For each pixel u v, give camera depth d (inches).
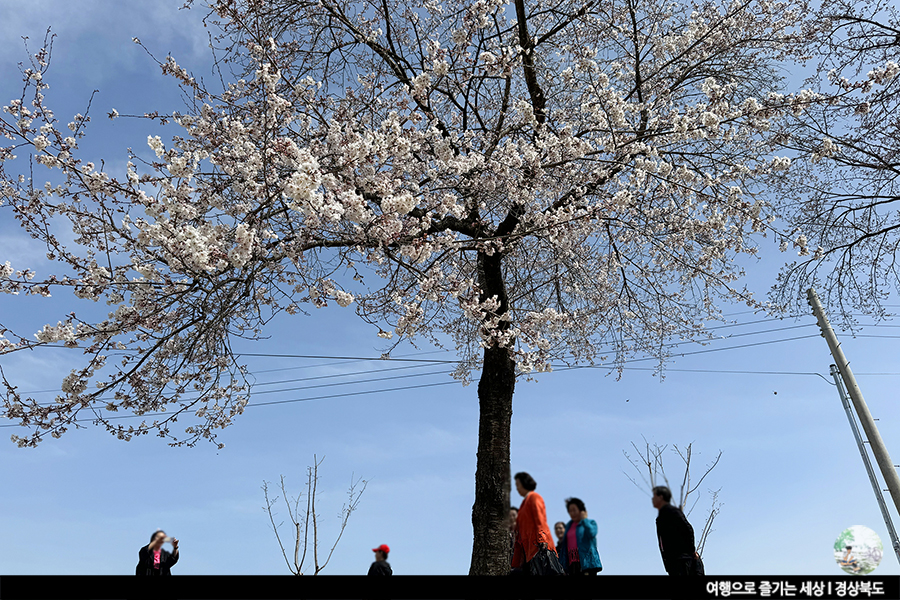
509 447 296.2
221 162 246.1
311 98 288.5
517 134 324.5
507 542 275.7
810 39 347.3
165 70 256.1
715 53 333.7
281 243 235.1
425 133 264.4
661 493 217.6
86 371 221.8
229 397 266.2
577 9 339.0
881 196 376.5
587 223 282.8
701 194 295.0
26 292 212.4
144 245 203.2
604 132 301.1
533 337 251.6
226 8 260.8
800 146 342.3
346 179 225.0
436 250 250.1
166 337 226.7
